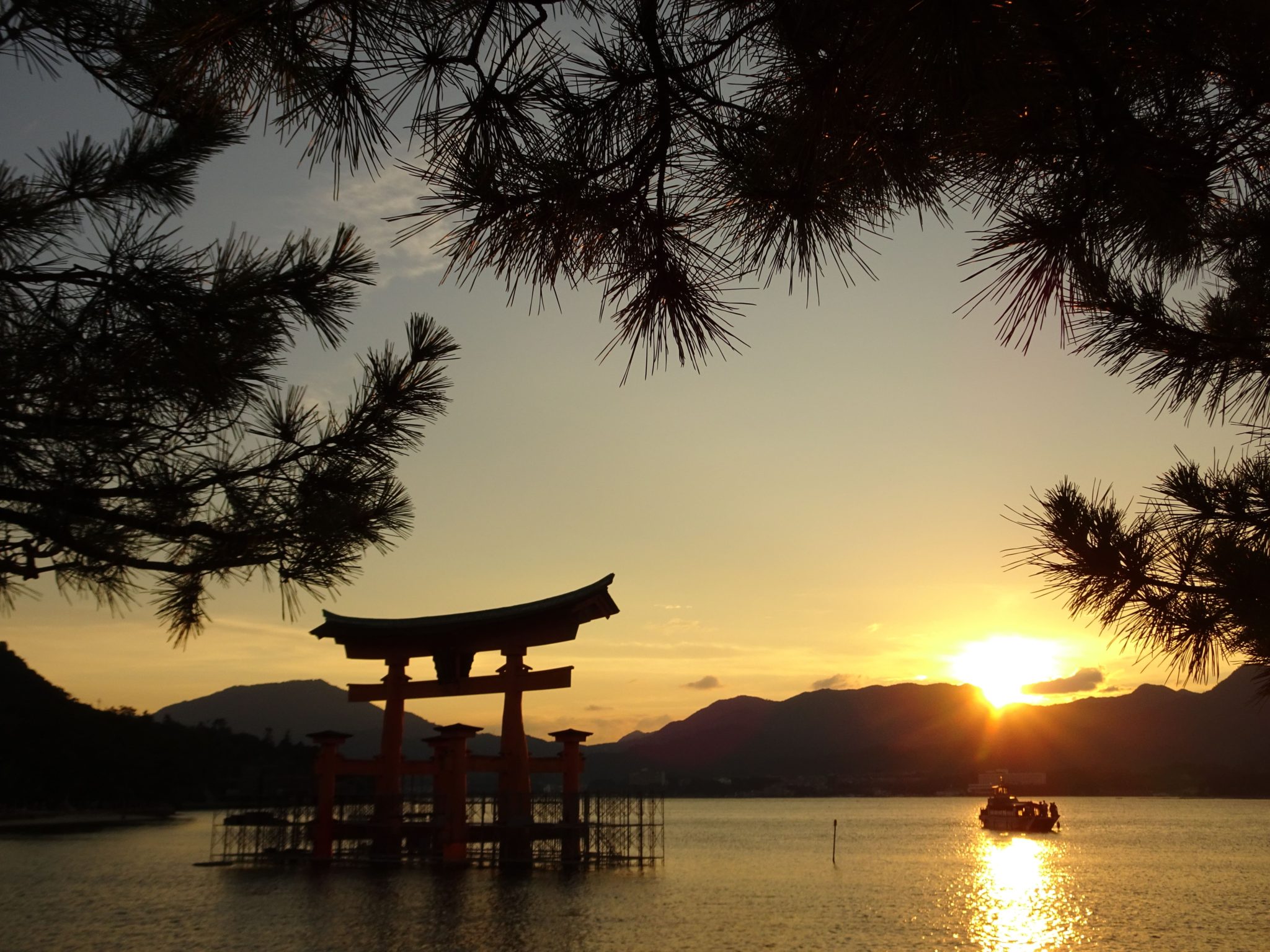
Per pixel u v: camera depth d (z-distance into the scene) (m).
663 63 3.81
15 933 31.23
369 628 37.12
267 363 5.05
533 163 3.90
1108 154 3.21
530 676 36.34
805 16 3.18
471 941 28.14
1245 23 2.92
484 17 3.68
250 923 31.20
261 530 5.10
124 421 4.70
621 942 28.52
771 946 29.36
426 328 5.59
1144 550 4.56
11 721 119.88
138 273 4.62
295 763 183.50
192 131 5.25
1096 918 39.19
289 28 3.58
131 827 110.12
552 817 41.34
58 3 4.68
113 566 5.17
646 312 4.28
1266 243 3.96
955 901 43.97
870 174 3.64
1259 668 4.46
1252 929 36.44
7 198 4.56
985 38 2.75
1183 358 4.62
